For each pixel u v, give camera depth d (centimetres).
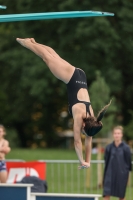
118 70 6825
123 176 3086
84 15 2150
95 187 3988
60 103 7838
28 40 2302
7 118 7619
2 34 7450
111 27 6550
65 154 6078
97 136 4300
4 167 3166
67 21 6700
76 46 7019
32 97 7419
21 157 5931
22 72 7019
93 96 4406
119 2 6688
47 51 2264
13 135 7412
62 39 6788
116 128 3134
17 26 7562
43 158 5769
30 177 3133
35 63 6825
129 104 7250
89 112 2094
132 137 4984
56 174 4359
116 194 3084
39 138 8281
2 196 2738
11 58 7125
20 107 7594
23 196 2702
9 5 7388
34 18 2209
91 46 6488
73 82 2170
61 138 8338
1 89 7588
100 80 4472
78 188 3700
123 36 6775
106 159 3134
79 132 2070
